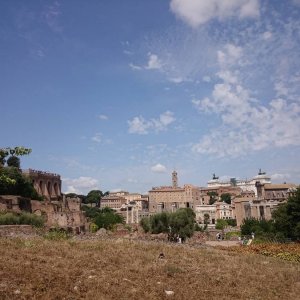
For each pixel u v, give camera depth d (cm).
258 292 1809
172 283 1777
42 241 2616
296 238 6288
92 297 1423
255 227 10112
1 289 1378
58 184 15388
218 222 19212
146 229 7112
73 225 9594
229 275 2116
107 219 14012
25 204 9388
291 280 2169
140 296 1507
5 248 2153
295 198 6488
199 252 2991
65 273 1692
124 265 2030
